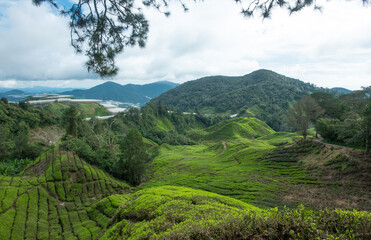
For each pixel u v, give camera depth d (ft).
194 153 372.79
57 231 118.11
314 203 108.88
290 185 142.31
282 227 27.07
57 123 407.23
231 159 268.00
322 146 180.34
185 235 32.35
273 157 211.00
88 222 122.93
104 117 548.72
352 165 137.18
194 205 62.03
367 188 115.96
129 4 25.38
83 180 184.14
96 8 24.43
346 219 27.30
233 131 509.76
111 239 59.88
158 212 60.08
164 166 286.05
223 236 28.96
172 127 620.08
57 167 184.24
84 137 269.64
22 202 137.39
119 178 216.74
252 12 23.88
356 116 200.34
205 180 186.09
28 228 115.24
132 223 61.82
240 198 131.13
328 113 224.74
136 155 212.64
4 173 185.57
